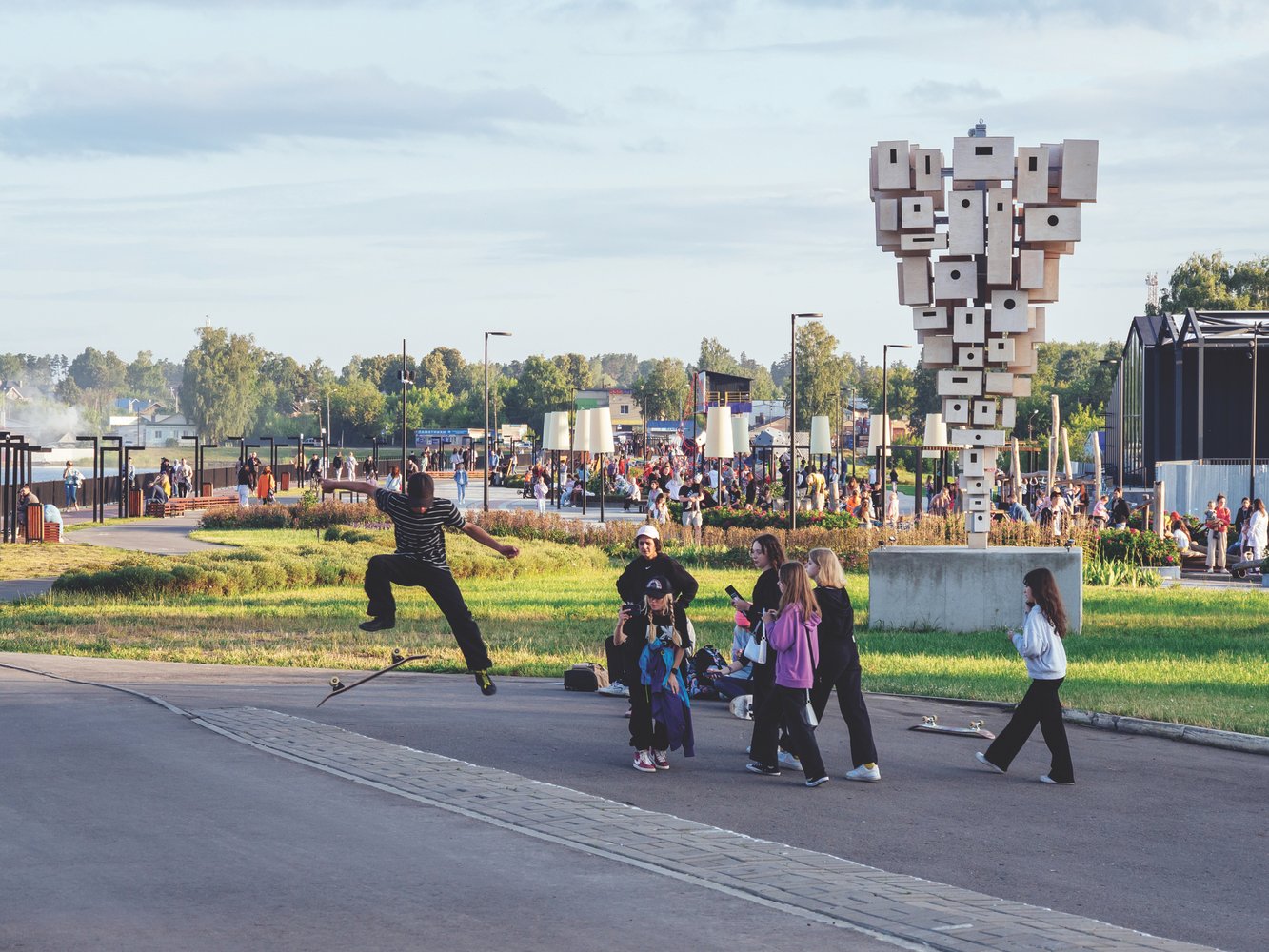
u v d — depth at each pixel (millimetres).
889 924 8156
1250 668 20969
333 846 9820
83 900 8438
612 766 13227
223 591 33500
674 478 62250
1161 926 8641
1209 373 84250
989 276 25953
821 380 187250
